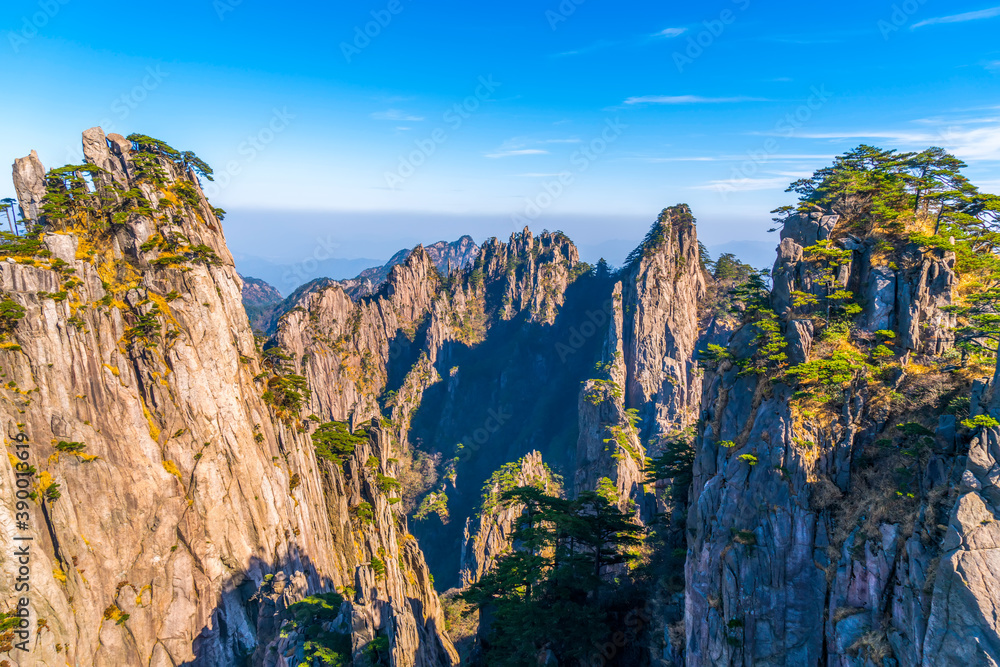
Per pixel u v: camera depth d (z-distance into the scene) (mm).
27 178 84875
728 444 51531
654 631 57125
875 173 60000
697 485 58031
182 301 85250
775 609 44844
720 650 47000
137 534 76062
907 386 45062
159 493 78312
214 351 87375
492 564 174875
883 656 36688
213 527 81750
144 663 74000
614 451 154875
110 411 76438
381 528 102000
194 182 102812
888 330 48094
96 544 72375
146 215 86875
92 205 84938
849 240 54875
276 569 85812
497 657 59219
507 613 58250
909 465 41344
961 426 38000
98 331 77500
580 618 56844
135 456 77125
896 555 38562
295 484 95625
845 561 41406
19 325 70250
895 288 49219
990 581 30469
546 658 56312
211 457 83500
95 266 81062
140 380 80812
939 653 31594
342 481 105812
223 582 81250
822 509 44625
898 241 52406
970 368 43469
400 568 73250
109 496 74000
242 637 81125
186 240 89688
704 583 49625
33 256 75438
